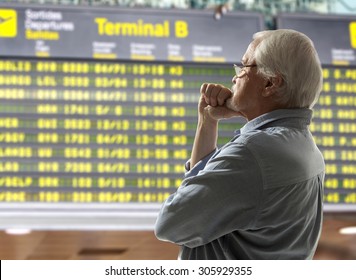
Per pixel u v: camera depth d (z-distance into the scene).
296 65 1.85
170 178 4.36
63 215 4.15
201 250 1.84
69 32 4.32
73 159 4.27
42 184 4.22
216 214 1.74
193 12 4.45
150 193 4.32
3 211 4.12
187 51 4.41
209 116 2.12
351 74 4.68
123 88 4.39
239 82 1.96
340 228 4.81
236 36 4.48
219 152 1.85
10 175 4.20
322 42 4.60
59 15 4.32
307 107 1.93
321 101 4.64
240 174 1.75
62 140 4.29
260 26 4.50
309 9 4.96
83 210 4.19
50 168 4.25
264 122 1.90
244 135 1.82
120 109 4.38
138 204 4.26
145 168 4.34
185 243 1.81
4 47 4.24
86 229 4.18
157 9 4.41
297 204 1.82
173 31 4.42
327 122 4.63
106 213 4.20
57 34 4.30
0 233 4.45
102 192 4.26
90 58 4.32
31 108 4.30
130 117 4.38
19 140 4.25
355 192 4.56
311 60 1.88
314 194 1.91
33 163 4.24
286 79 1.86
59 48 4.29
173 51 4.40
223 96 2.09
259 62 1.89
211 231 1.76
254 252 1.82
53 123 4.30
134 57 4.36
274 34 1.90
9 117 4.27
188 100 4.46
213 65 4.45
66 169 4.26
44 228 4.13
